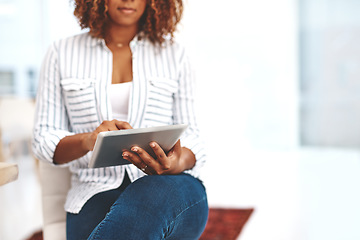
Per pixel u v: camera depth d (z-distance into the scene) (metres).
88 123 1.38
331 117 5.46
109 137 1.01
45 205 1.41
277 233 2.66
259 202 3.40
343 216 2.95
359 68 5.33
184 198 1.14
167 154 1.21
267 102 5.56
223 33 5.53
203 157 1.37
